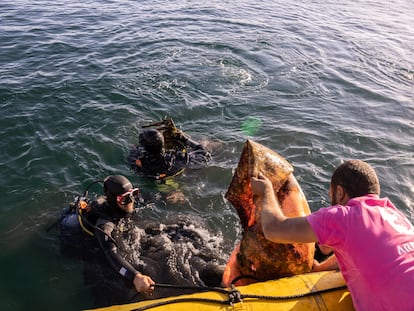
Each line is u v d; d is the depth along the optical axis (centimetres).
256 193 275
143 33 1030
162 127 555
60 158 528
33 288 355
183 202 473
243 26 1174
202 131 618
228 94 736
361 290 219
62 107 640
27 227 420
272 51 969
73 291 354
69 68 782
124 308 259
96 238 400
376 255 209
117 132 593
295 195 299
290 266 288
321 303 250
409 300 197
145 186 497
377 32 1242
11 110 619
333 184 246
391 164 552
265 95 741
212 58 893
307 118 664
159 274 372
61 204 455
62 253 390
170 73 798
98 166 522
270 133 614
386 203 230
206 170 527
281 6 1522
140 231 419
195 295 263
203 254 397
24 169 503
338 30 1225
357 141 605
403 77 882
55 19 1102
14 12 1144
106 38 971
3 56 820
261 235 289
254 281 299
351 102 737
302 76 835
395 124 665
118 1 1388
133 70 797
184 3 1425
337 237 219
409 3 1838
